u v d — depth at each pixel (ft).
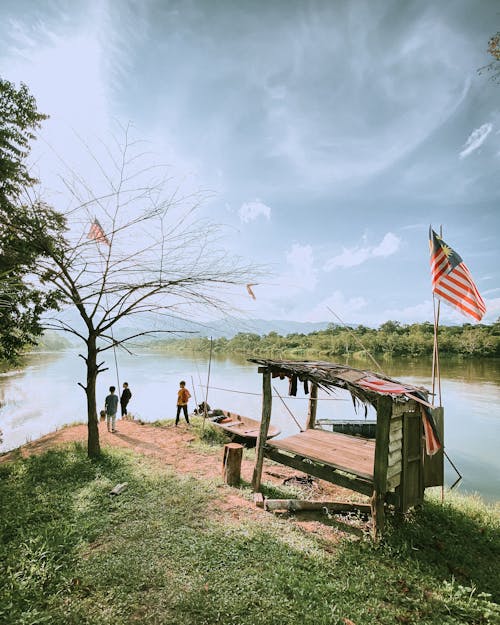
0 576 12.64
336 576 14.21
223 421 46.06
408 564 15.42
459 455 48.06
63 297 24.84
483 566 16.31
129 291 24.17
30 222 22.68
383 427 17.69
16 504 19.34
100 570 13.55
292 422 62.39
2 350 30.68
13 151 24.21
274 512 20.24
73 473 24.67
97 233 22.66
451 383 120.47
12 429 59.16
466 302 23.73
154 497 20.68
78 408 76.89
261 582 13.20
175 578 13.29
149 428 41.06
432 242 26.03
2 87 24.58
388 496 18.72
